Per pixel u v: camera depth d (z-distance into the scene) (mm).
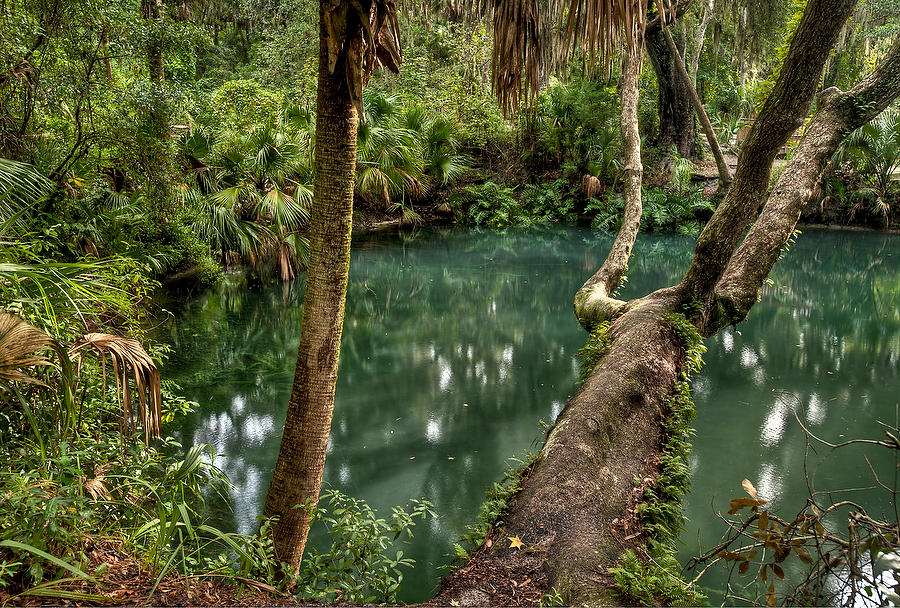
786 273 14328
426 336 9531
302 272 13047
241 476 5047
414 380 7613
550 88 21359
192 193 11570
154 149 9258
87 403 3396
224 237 11875
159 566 2461
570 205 21094
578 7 2855
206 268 11203
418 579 4000
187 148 11977
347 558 2836
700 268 6086
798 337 9594
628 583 2725
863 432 6234
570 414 4234
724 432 6238
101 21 7887
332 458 5598
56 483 2441
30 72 7398
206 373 7309
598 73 19719
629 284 13242
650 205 19938
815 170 6668
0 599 1962
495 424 6352
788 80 5176
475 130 22078
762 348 9016
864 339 9477
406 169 17609
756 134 5457
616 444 4059
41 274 2910
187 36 9203
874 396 7164
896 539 2002
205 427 5922
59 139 8539
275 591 2525
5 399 2771
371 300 11719
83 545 2426
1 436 2789
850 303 11812
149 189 9664
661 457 4133
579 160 21312
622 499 3547
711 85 24109
